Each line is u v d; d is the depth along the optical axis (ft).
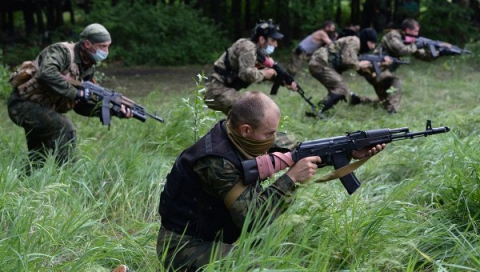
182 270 10.90
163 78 45.88
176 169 10.83
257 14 62.18
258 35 23.61
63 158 18.04
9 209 13.25
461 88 36.19
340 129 25.52
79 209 13.84
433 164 16.33
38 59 18.19
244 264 9.41
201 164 10.46
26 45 57.57
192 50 54.29
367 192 15.85
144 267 11.80
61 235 12.26
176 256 10.96
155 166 17.40
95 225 13.62
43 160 18.48
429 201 14.32
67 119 18.58
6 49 56.24
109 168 17.13
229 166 10.33
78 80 18.53
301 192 12.78
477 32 54.85
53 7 57.82
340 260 11.32
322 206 13.00
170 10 56.49
